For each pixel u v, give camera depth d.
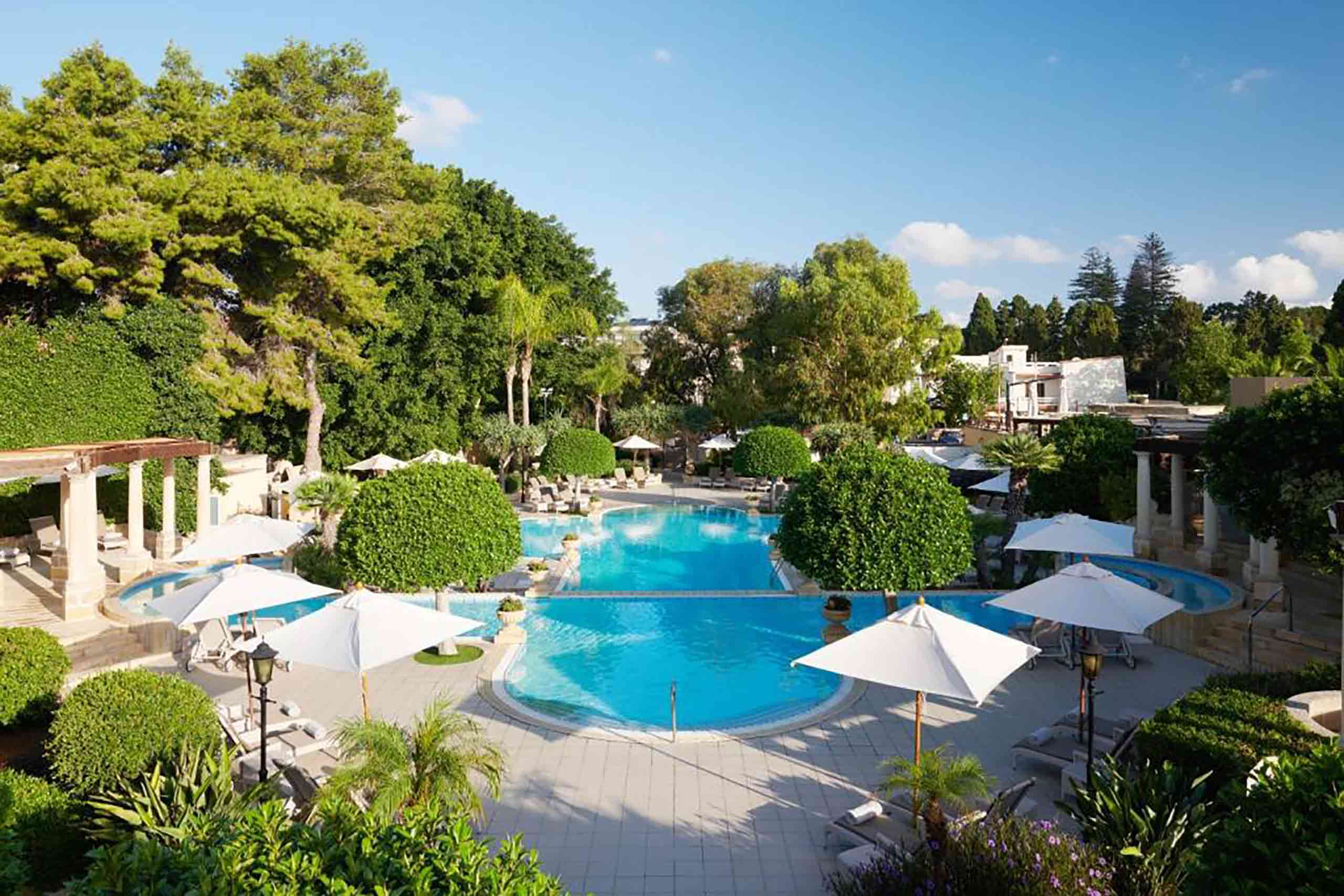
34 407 25.11
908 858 8.16
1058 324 90.25
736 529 34.16
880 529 16.44
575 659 17.56
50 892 8.58
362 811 7.11
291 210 29.75
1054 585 12.91
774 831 9.98
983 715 13.59
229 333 31.25
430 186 37.28
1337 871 4.79
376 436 39.56
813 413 45.44
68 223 26.02
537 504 38.16
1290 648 15.55
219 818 8.03
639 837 9.84
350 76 35.16
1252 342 69.75
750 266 60.00
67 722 9.38
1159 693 14.44
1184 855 7.38
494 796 9.46
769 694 15.66
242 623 16.44
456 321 40.53
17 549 23.98
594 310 50.41
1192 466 24.78
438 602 18.62
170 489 24.14
